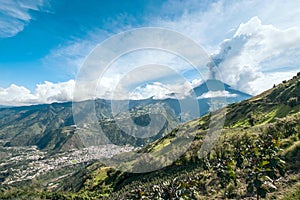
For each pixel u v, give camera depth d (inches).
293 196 596.7
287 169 774.5
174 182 617.6
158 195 589.9
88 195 3196.4
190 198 661.9
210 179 1080.2
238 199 768.9
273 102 4025.6
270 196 650.8
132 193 650.2
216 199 840.3
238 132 2348.7
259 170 698.8
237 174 1004.6
